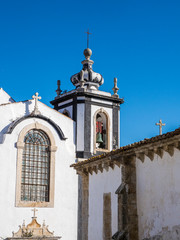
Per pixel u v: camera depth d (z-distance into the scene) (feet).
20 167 120.26
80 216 126.21
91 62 149.89
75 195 127.34
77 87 146.41
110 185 80.12
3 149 119.03
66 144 131.75
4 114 123.34
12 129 120.98
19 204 117.91
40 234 118.93
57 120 133.18
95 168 86.38
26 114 126.52
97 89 147.54
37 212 120.47
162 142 61.62
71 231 124.16
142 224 68.90
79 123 136.05
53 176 125.59
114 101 144.66
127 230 69.46
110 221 80.38
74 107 138.10
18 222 116.98
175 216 60.59
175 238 60.23
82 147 134.00
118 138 143.54
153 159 67.26
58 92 148.46
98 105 140.67
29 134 125.29
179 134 56.59
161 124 98.53
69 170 128.47
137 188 71.46
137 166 72.18
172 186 61.87
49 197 123.65
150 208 67.05
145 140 64.90
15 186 118.62
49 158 127.03
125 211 70.54
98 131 142.61
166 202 63.00
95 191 86.43
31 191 122.31
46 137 128.06
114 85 146.92
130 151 70.28
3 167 118.11
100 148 138.21
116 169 78.38
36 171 124.36
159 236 63.98
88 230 87.20
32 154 124.88
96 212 85.10
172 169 62.13
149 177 68.13
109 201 81.41
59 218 123.44
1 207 115.55
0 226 114.21
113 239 70.95
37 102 130.00
